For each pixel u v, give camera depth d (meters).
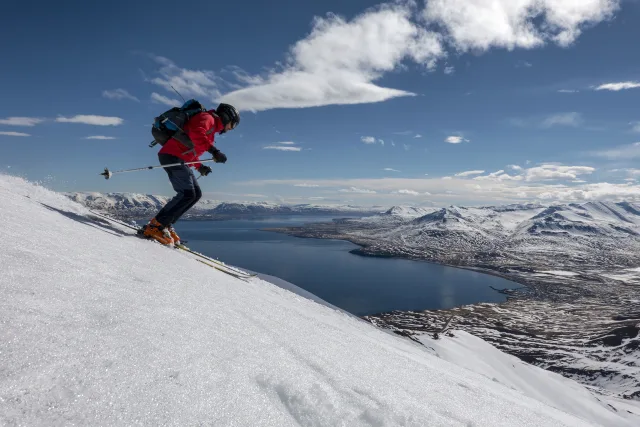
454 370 8.27
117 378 1.72
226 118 7.57
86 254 3.72
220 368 2.21
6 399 1.33
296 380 2.47
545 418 5.82
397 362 4.99
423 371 5.14
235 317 3.51
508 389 9.87
